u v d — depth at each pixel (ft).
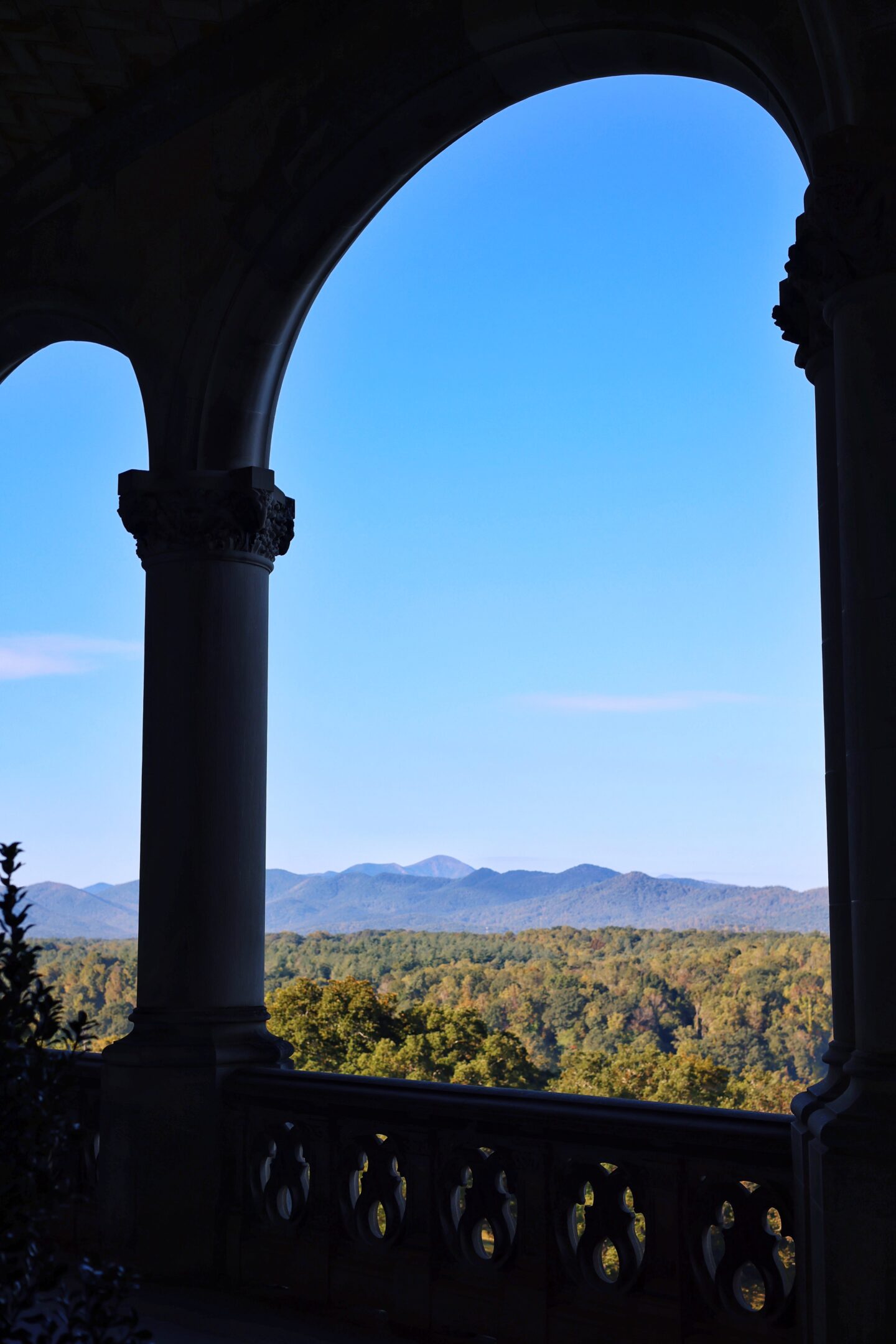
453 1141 18.19
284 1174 20.51
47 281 25.72
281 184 22.91
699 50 19.01
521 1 20.17
